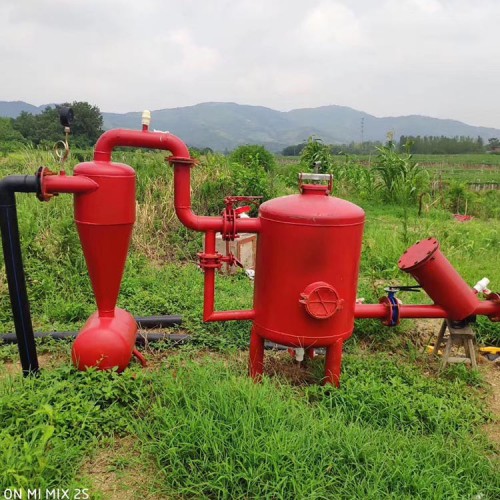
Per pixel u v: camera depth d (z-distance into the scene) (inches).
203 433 110.0
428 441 118.7
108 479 107.7
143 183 330.6
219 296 219.3
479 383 158.1
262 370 150.7
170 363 158.9
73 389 129.7
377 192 595.2
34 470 99.4
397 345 183.0
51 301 207.6
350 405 133.6
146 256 284.2
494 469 112.4
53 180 130.6
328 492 101.2
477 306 159.6
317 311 135.5
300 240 132.9
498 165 2006.6
